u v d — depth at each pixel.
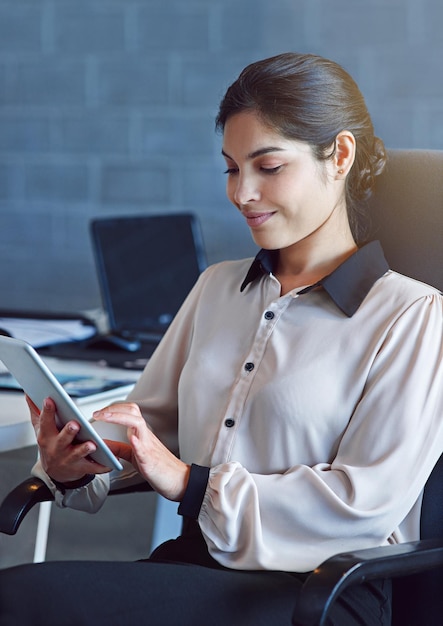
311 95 1.52
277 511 1.44
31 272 3.79
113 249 2.58
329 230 1.61
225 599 1.34
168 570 1.37
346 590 1.40
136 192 3.63
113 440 1.68
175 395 1.75
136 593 1.31
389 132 3.37
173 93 3.55
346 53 3.38
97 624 1.26
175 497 1.49
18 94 3.71
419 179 1.71
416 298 1.52
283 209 1.54
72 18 3.62
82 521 3.05
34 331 2.43
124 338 2.36
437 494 1.54
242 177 1.54
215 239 3.57
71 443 1.48
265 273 1.67
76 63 3.64
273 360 1.55
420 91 3.33
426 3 3.29
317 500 1.43
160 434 1.75
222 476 1.46
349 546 1.43
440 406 1.47
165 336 1.78
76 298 3.74
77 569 1.33
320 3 3.38
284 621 1.35
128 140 3.62
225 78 3.49
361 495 1.41
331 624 1.38
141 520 3.00
